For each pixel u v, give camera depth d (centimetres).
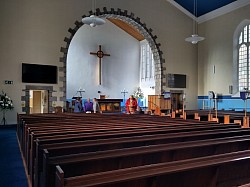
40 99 1603
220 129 423
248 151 242
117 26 2000
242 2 1298
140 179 182
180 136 350
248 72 1316
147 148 254
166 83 1493
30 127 448
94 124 514
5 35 1112
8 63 1116
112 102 1451
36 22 1173
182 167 191
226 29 1410
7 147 694
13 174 447
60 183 155
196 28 1614
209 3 1420
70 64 1806
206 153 306
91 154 227
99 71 1903
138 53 2083
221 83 1446
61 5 1227
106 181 160
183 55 1564
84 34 1867
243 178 258
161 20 1493
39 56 1177
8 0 1121
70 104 1686
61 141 307
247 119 531
